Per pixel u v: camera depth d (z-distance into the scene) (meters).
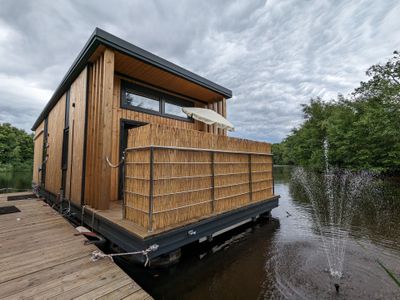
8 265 2.16
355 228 4.62
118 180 4.45
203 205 3.21
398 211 5.98
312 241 3.88
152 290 2.42
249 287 2.45
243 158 4.25
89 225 3.53
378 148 10.23
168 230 2.54
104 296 1.70
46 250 2.54
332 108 16.88
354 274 2.70
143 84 5.02
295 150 21.56
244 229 4.53
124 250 2.62
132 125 4.81
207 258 3.22
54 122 6.54
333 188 10.14
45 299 1.64
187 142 2.99
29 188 10.82
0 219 3.92
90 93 4.01
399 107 9.12
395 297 2.22
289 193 9.36
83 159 3.89
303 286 2.45
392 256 3.20
